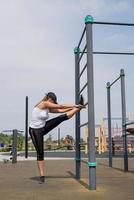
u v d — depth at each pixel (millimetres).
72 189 5828
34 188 5969
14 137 13383
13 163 12766
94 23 6312
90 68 6051
